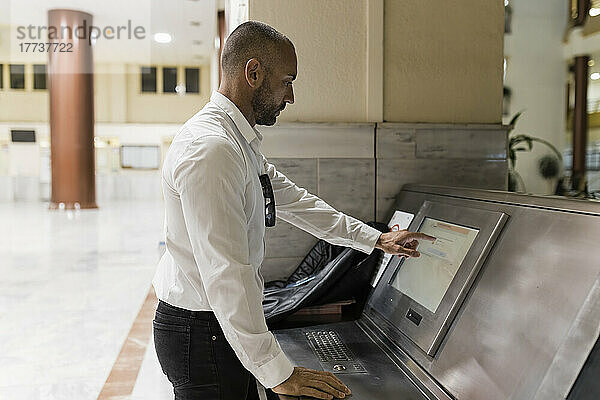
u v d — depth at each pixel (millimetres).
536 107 4203
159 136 18734
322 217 1875
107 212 13773
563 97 4195
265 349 1271
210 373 1467
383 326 1839
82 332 4219
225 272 1249
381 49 2525
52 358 3633
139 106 18672
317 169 2482
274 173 1902
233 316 1256
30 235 9641
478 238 1592
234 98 1474
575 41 4152
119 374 3336
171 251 1445
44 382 3195
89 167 14016
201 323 1442
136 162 18656
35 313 4762
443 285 1633
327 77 2500
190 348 1452
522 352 1195
